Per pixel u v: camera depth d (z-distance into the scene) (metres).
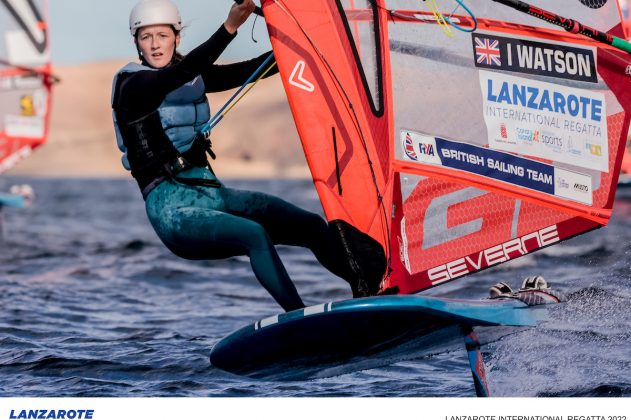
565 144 16.78
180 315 28.84
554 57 16.72
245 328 15.31
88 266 41.59
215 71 17.44
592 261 36.03
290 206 16.80
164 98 16.02
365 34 15.73
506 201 16.53
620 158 17.03
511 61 16.50
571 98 16.80
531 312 16.61
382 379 20.69
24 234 63.06
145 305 30.81
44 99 57.56
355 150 15.48
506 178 16.47
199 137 16.48
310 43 15.34
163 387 20.16
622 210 61.62
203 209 15.98
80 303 31.00
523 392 18.05
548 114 16.69
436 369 21.45
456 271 16.33
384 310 14.38
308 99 15.27
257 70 16.91
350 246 15.38
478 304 15.50
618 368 19.05
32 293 33.03
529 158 16.59
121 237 61.44
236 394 19.62
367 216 15.52
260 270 15.31
